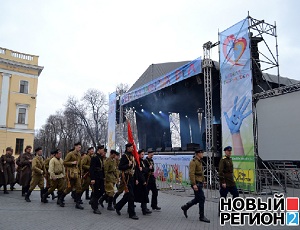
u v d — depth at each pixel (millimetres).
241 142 12719
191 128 26234
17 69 35562
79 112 50156
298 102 10750
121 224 7039
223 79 13961
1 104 33938
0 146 33375
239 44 13219
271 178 12188
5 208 8750
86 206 9562
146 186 8516
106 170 8664
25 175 11172
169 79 17953
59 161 9766
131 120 32844
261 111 12094
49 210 8648
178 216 8125
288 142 10977
